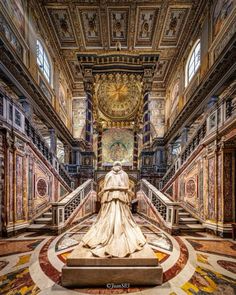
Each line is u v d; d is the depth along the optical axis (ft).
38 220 25.53
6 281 11.54
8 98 21.42
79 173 44.75
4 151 21.06
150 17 40.04
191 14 37.86
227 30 27.37
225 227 20.89
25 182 23.99
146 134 45.11
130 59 43.04
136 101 62.49
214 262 14.25
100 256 11.12
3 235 20.30
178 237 20.66
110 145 75.25
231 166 21.70
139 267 11.03
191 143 30.78
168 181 38.70
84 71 43.78
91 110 44.45
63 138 51.26
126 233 12.32
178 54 48.57
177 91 51.06
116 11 38.68
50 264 13.75
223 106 21.38
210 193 23.58
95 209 37.63
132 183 50.06
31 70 33.53
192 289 10.75
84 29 43.06
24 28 31.50
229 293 10.43
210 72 28.17
